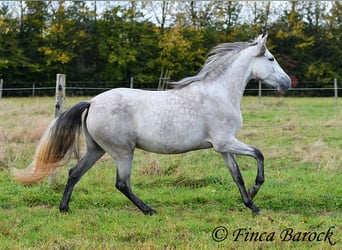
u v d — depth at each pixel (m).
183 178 9.16
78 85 42.12
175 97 7.20
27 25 42.09
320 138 13.91
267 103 25.09
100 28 43.00
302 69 42.84
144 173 9.66
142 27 43.19
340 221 6.72
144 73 42.84
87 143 7.40
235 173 7.32
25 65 40.50
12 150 11.62
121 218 6.89
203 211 7.32
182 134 7.09
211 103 7.18
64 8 42.97
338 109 22.62
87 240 5.84
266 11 45.12
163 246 5.62
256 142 13.41
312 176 9.45
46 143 7.18
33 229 6.39
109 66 42.81
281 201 7.78
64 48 42.12
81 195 8.14
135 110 7.09
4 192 8.33
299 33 42.75
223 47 7.58
